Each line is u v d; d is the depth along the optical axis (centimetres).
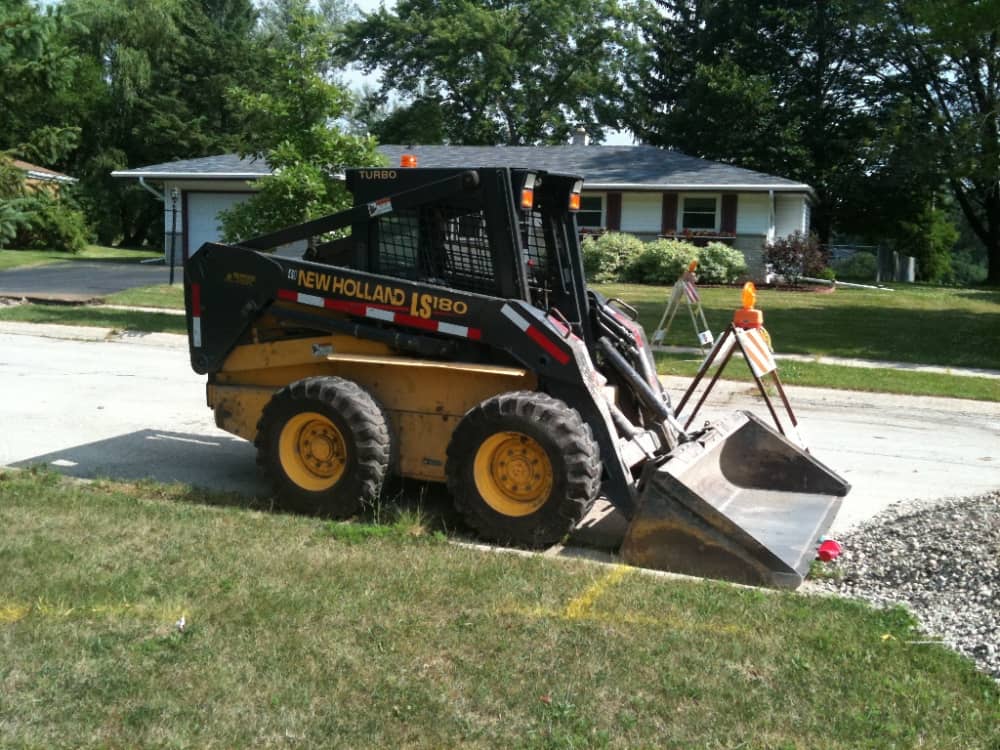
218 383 722
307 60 1420
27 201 1360
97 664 404
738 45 4056
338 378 643
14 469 723
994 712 392
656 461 605
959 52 1919
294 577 506
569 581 516
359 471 620
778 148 3803
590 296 718
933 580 545
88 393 1053
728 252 2689
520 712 380
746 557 539
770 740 367
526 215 679
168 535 566
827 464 877
